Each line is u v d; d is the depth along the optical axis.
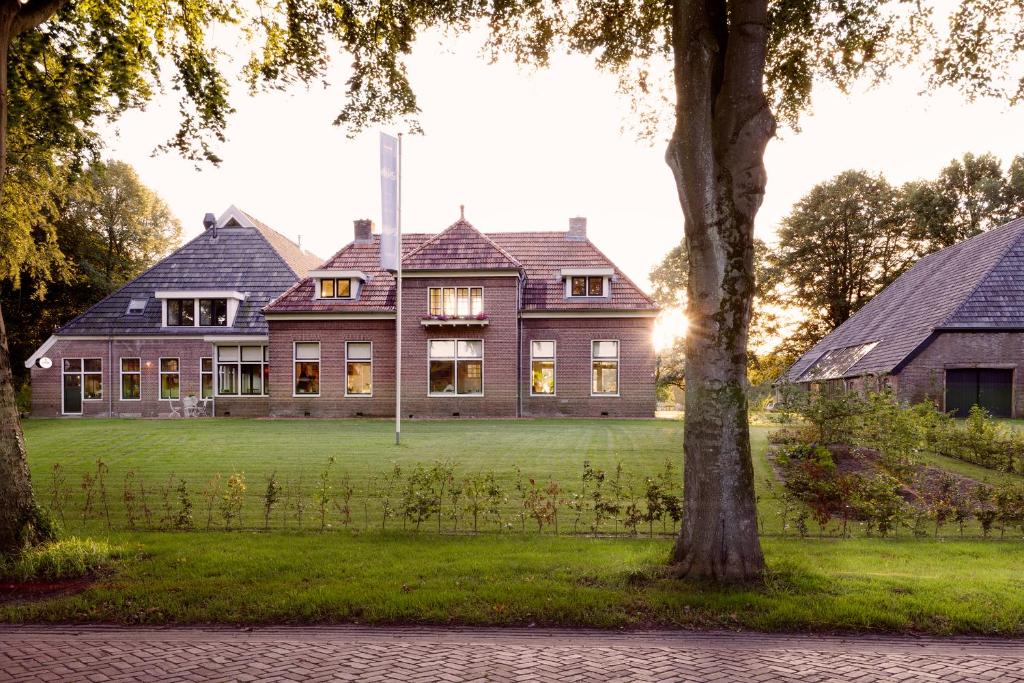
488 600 5.87
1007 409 24.88
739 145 6.45
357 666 4.62
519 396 28.64
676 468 13.56
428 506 8.73
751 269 6.60
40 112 10.89
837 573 6.62
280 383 29.12
